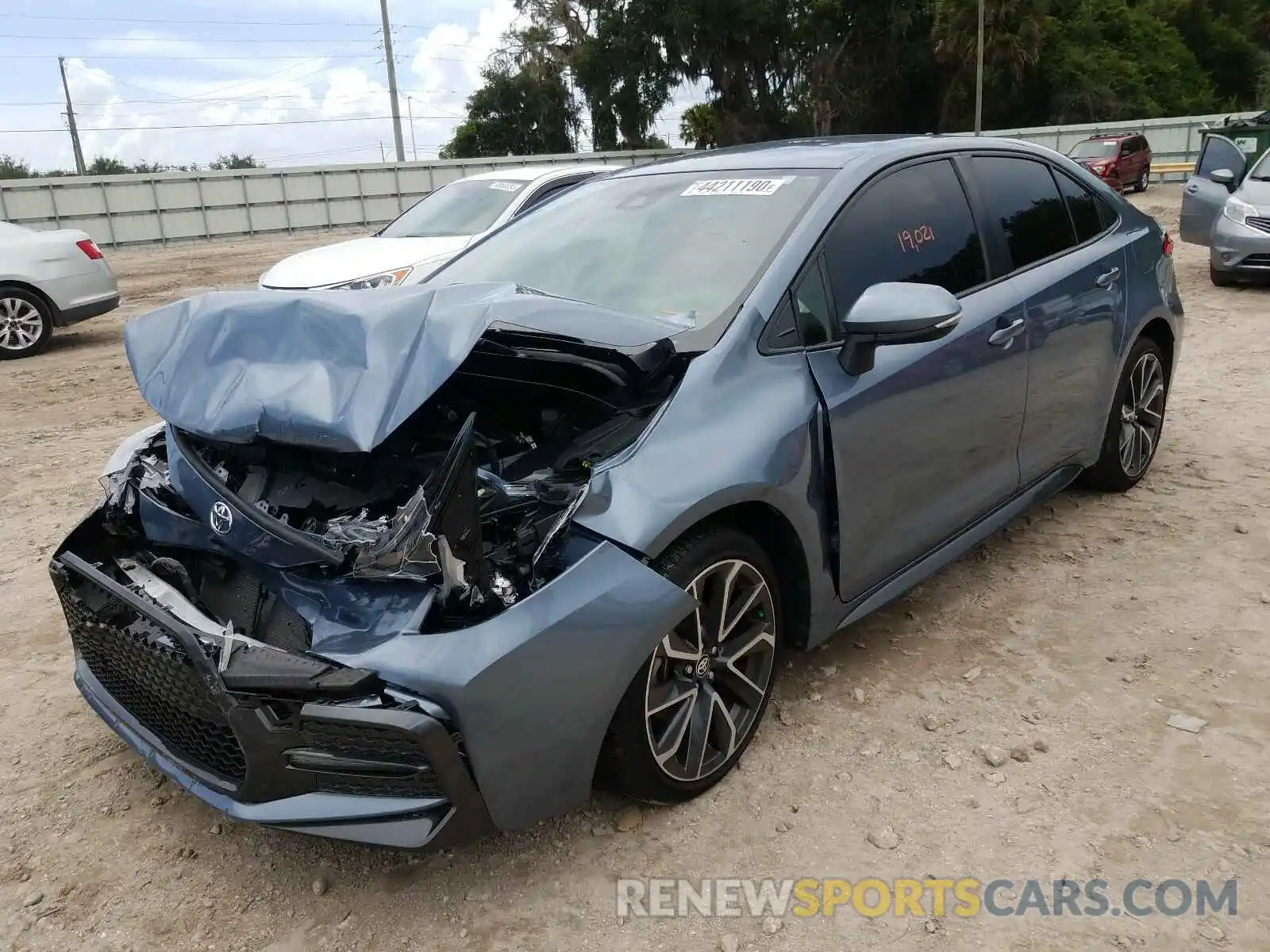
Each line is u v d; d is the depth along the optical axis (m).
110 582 2.52
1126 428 4.63
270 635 2.40
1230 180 10.63
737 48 44.62
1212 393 6.51
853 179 3.26
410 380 2.28
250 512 2.44
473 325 2.31
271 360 2.52
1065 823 2.60
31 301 10.43
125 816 2.81
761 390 2.76
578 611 2.27
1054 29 47.59
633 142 45.94
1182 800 2.67
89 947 2.34
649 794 2.61
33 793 2.92
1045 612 3.72
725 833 2.63
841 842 2.58
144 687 2.54
